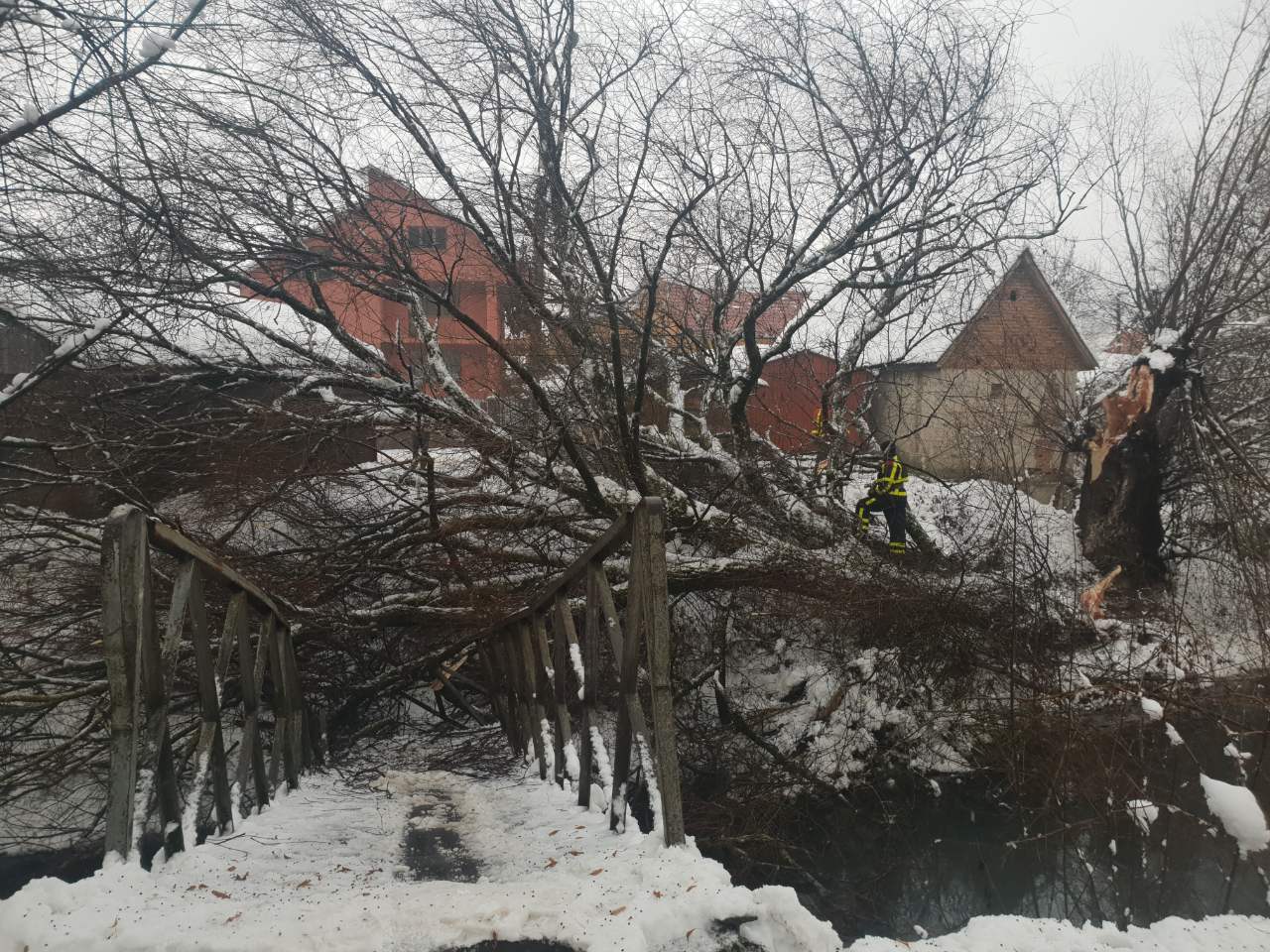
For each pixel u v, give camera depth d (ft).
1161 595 44.14
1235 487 44.70
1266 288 45.50
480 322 45.55
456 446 39.06
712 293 46.60
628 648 14.37
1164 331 49.01
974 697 36.99
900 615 38.86
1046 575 40.06
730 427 52.08
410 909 9.46
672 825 12.25
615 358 34.96
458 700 40.88
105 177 29.99
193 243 33.19
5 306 33.63
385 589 40.42
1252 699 31.86
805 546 43.24
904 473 45.44
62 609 33.32
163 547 13.10
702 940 9.59
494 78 35.81
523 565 39.96
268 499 36.09
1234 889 23.98
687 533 42.50
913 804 35.88
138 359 37.19
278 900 10.16
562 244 38.55
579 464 37.09
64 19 24.00
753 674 43.60
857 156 42.09
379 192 38.37
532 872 12.74
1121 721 32.58
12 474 38.86
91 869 32.09
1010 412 51.72
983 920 10.62
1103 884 28.19
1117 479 47.62
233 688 33.42
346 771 29.63
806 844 35.91
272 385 40.16
